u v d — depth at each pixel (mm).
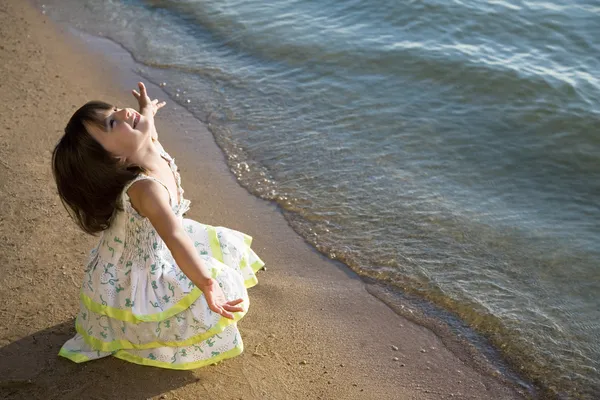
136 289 2975
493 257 4207
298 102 6020
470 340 3588
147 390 3102
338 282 3975
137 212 2850
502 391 3279
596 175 5066
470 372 3381
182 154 5250
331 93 6145
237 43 7105
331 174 5012
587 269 4109
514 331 3648
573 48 6891
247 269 3350
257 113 5848
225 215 4547
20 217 4199
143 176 2766
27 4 8008
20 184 4504
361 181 4938
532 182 4984
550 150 5352
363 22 7426
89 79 6328
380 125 5652
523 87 6145
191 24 7594
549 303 3859
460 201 4746
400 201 4723
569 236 4402
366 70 6492
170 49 7023
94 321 3123
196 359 3127
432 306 3816
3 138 5047
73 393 3068
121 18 7754
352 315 3717
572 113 5785
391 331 3619
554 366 3445
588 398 3273
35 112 5496
